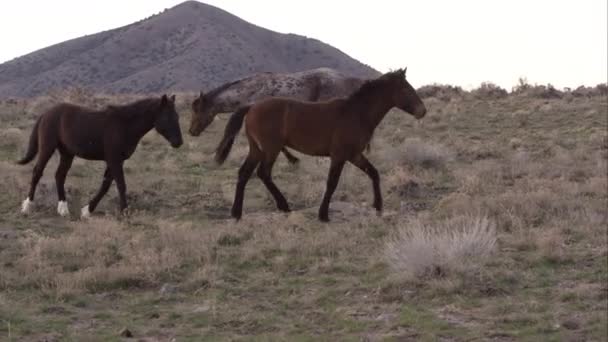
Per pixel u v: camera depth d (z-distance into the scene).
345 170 19.58
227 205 16.30
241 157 21.66
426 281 10.11
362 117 14.32
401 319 8.95
